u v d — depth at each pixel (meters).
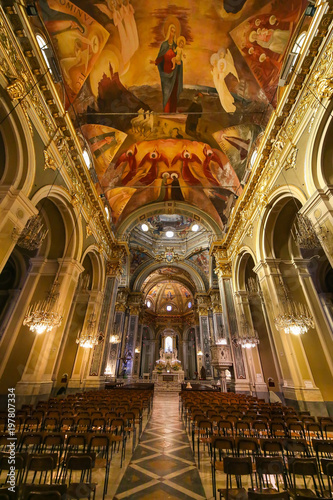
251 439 3.18
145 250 23.73
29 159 5.71
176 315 35.19
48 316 6.48
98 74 7.73
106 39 7.12
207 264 23.97
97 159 10.45
